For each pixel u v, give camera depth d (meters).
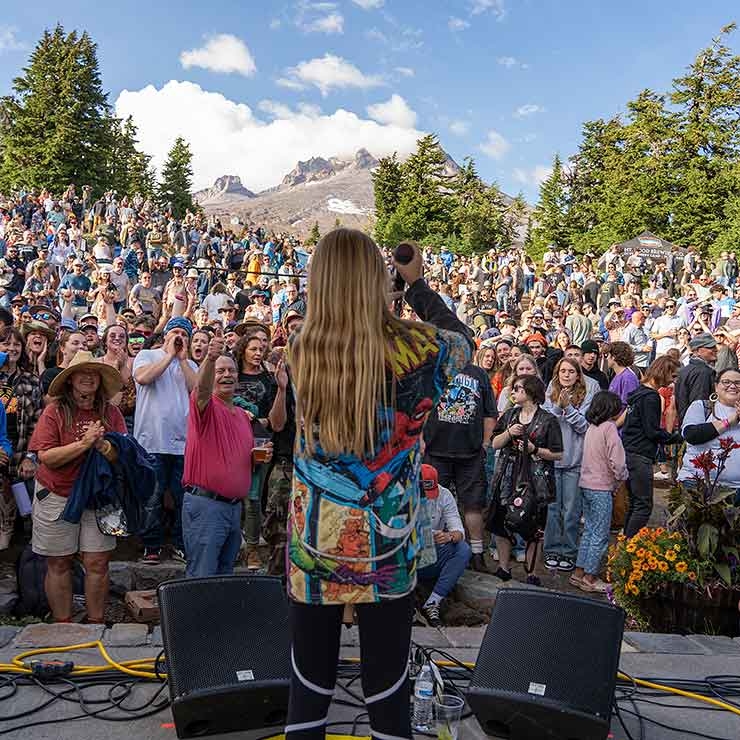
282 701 2.88
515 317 20.75
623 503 7.39
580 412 6.77
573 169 61.84
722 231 46.78
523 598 3.07
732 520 4.77
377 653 2.07
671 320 14.97
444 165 59.94
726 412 5.74
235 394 5.87
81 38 64.81
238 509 4.80
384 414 2.02
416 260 2.33
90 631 3.80
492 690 2.87
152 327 7.48
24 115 63.19
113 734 2.87
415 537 2.10
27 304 12.02
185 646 2.87
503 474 5.86
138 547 6.32
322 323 2.02
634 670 3.67
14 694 3.12
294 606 2.09
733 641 4.09
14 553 6.00
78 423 4.57
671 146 52.06
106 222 29.45
